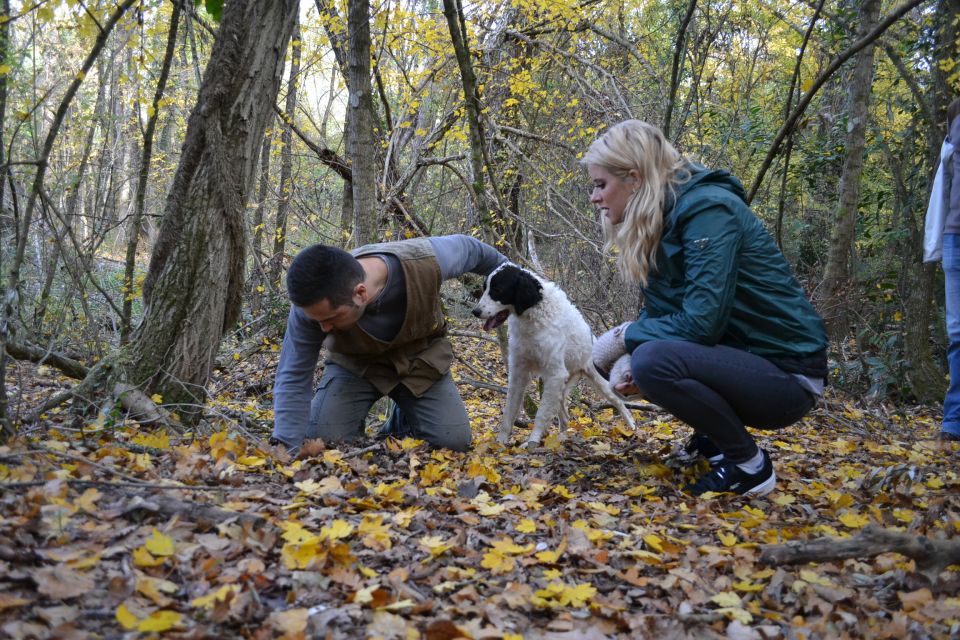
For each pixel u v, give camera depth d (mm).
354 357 3693
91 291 5770
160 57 5828
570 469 3508
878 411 6117
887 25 3410
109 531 1908
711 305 2822
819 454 4320
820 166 8883
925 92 8203
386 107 7637
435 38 7289
